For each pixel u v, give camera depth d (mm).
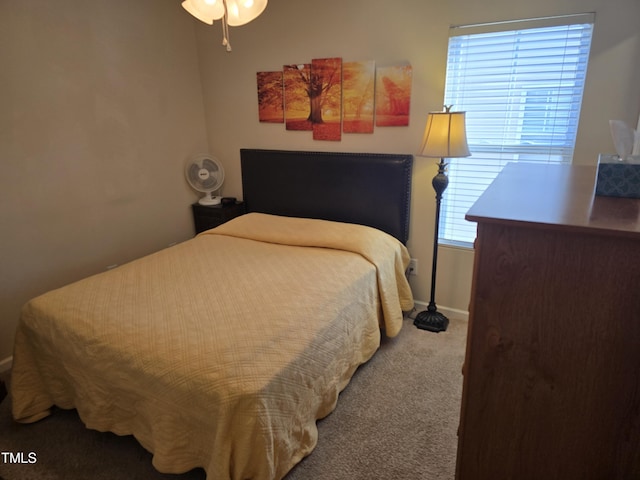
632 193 1072
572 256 884
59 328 1823
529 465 1077
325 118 3090
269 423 1434
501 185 1266
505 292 967
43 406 2068
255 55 3258
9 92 2377
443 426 1939
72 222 2789
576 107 2326
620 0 2070
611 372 921
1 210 2420
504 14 2361
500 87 2508
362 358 2256
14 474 1743
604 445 978
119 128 3000
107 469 1762
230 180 3756
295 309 1856
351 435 1890
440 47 2576
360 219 3078
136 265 2418
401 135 2850
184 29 3391
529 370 998
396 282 2746
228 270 2326
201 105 3646
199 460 1525
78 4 2648
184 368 1479
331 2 2844
